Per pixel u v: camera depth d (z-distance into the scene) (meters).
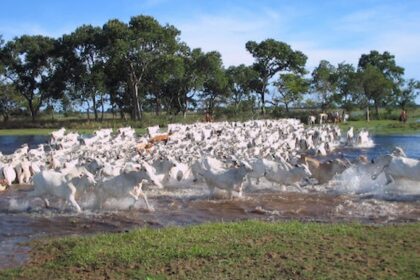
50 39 82.00
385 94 70.69
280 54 84.88
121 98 82.94
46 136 59.53
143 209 16.36
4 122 78.31
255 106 88.31
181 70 72.81
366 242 11.18
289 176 18.89
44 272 10.13
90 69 76.88
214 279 9.22
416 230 12.16
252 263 9.94
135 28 70.12
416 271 9.30
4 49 82.25
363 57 92.44
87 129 65.62
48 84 81.69
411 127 52.53
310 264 9.78
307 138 34.69
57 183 16.41
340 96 76.44
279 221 13.80
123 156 24.66
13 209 16.77
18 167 22.06
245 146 29.38
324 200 17.20
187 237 11.77
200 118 74.00
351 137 38.25
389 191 18.28
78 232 13.81
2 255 11.70
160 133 42.88
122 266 10.12
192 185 20.50
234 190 17.88
